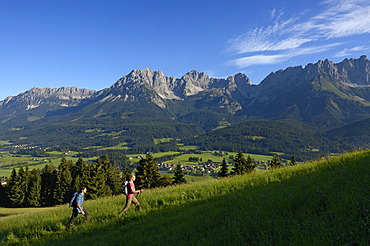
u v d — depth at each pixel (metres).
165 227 7.91
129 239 7.69
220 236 5.64
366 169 7.68
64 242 9.20
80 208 10.95
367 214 4.46
